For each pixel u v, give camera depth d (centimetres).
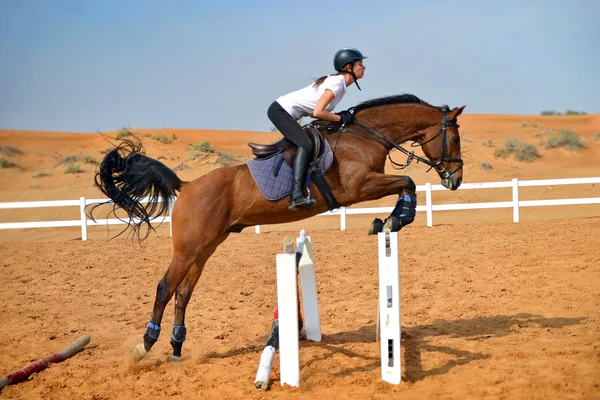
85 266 1398
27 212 2391
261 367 618
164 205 734
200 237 691
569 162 3048
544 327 796
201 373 681
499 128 4850
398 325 605
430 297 1005
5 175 3291
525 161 3009
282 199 692
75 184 2802
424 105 757
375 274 1205
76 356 770
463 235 1608
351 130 721
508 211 2167
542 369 628
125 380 671
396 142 759
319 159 692
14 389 649
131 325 924
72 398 615
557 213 2073
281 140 717
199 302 1049
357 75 725
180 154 3506
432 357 691
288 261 615
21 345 826
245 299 1062
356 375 642
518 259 1255
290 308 616
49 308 1034
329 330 847
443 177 771
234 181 699
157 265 1396
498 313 885
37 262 1463
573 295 959
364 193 709
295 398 588
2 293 1150
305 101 705
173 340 733
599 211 2066
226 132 5412
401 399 570
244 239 1725
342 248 1509
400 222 651
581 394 556
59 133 5547
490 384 592
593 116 5941
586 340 725
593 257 1223
